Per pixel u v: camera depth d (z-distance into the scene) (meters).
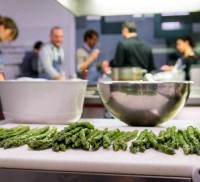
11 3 3.89
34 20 3.95
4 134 0.78
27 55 3.77
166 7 1.98
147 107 0.96
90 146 0.66
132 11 2.03
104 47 4.48
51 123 1.02
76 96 1.05
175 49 4.39
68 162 0.57
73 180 0.56
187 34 4.30
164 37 4.37
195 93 1.90
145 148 0.65
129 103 0.96
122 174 0.55
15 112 1.03
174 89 0.95
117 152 0.63
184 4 1.95
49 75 3.45
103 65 3.23
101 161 0.56
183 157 0.59
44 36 3.95
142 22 4.49
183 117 1.44
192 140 0.68
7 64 3.78
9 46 3.83
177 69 2.55
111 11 2.05
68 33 4.09
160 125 1.02
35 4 3.94
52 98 1.00
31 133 0.80
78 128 0.74
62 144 0.65
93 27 4.48
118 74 1.88
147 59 2.80
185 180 0.53
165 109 0.97
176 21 4.29
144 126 1.00
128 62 2.76
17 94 1.01
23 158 0.59
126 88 0.95
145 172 0.54
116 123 1.08
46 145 0.66
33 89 1.00
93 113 1.55
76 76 2.82
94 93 1.75
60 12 3.99
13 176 0.58
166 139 0.69
